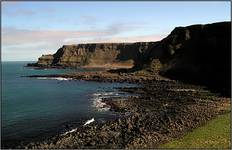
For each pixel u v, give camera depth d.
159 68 130.25
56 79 128.25
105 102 68.62
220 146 35.16
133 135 39.59
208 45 129.00
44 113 58.28
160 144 36.16
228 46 121.88
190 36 139.38
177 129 42.22
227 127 43.09
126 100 70.12
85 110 60.38
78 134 40.69
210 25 136.38
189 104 63.25
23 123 50.16
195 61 125.62
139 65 145.88
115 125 45.00
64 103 69.50
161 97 73.88
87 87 100.12
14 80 128.38
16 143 39.53
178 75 120.81
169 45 139.75
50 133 43.97
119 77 121.81
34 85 109.06
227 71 110.12
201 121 46.59
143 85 101.88
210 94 78.38
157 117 49.53
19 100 75.00
